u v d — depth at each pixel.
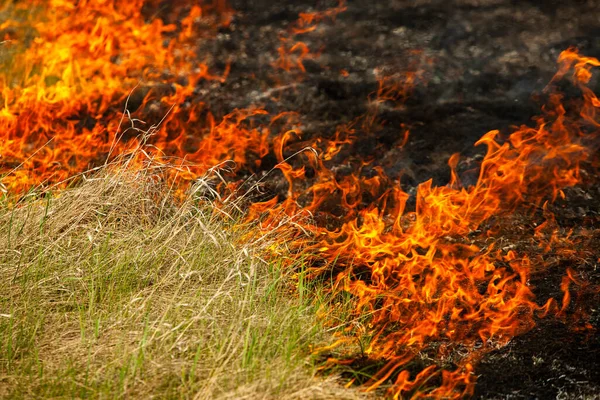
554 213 13.69
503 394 8.93
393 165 15.77
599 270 11.70
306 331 9.62
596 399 8.87
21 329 9.27
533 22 24.30
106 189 11.61
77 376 8.70
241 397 8.18
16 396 8.34
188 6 26.08
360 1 26.53
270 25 24.50
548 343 9.88
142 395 8.44
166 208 11.75
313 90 19.50
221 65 21.20
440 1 26.39
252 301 9.90
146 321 9.03
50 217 11.08
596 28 23.62
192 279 10.59
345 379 8.99
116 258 10.63
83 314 9.77
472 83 19.89
